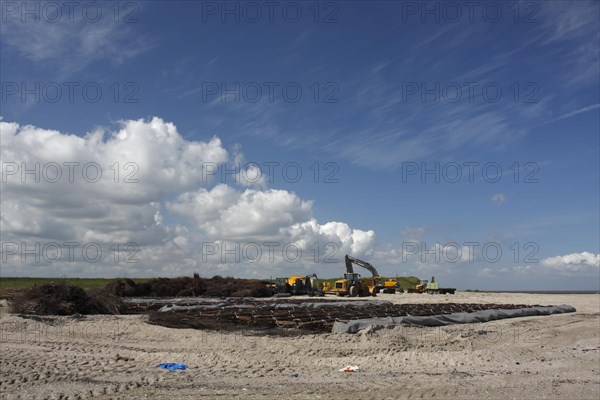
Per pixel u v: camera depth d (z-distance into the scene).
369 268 55.88
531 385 10.38
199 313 22.97
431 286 56.66
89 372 11.09
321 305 30.22
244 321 20.70
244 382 10.30
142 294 44.41
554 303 39.69
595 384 10.53
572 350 15.20
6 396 8.98
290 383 10.27
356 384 10.25
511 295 57.69
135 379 10.40
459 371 11.71
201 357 13.23
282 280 51.84
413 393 9.62
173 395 9.23
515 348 15.51
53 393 9.20
